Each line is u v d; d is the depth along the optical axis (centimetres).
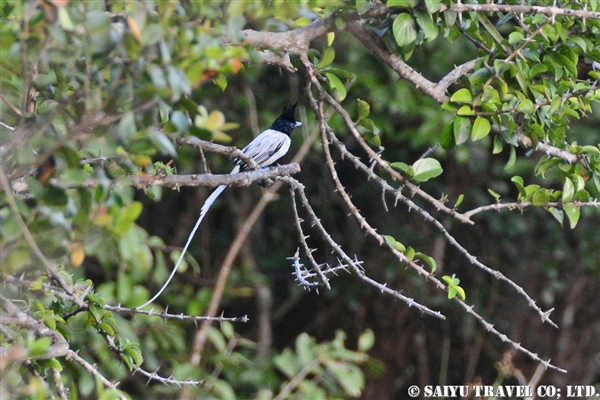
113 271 1523
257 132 1675
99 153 607
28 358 571
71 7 507
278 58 827
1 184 507
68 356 645
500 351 2056
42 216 508
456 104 812
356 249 2003
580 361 2055
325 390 1312
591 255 2009
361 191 1961
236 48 561
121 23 577
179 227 1938
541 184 1967
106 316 751
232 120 1825
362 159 1945
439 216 1984
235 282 1880
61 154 523
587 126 1795
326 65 844
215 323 1855
